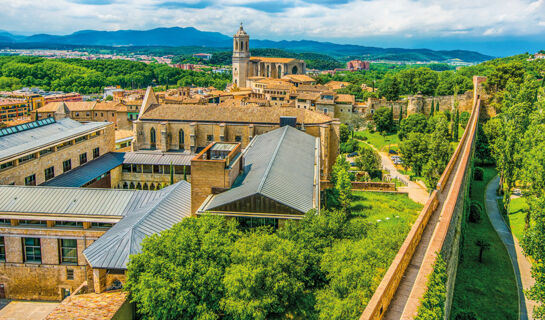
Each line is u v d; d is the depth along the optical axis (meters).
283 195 70.06
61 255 74.12
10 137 102.56
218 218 63.12
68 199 77.06
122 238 62.28
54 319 51.19
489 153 160.38
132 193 79.31
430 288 41.78
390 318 38.69
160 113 135.75
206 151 81.56
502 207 118.69
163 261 51.69
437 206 72.12
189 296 49.56
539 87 183.00
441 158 115.88
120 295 57.50
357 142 191.75
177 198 79.50
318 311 50.28
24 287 75.50
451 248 62.72
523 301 73.38
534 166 95.25
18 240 73.75
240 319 49.00
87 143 113.94
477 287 77.19
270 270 49.59
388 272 41.66
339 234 64.38
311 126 127.00
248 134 129.25
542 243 69.69
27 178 91.50
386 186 120.38
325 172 126.94
